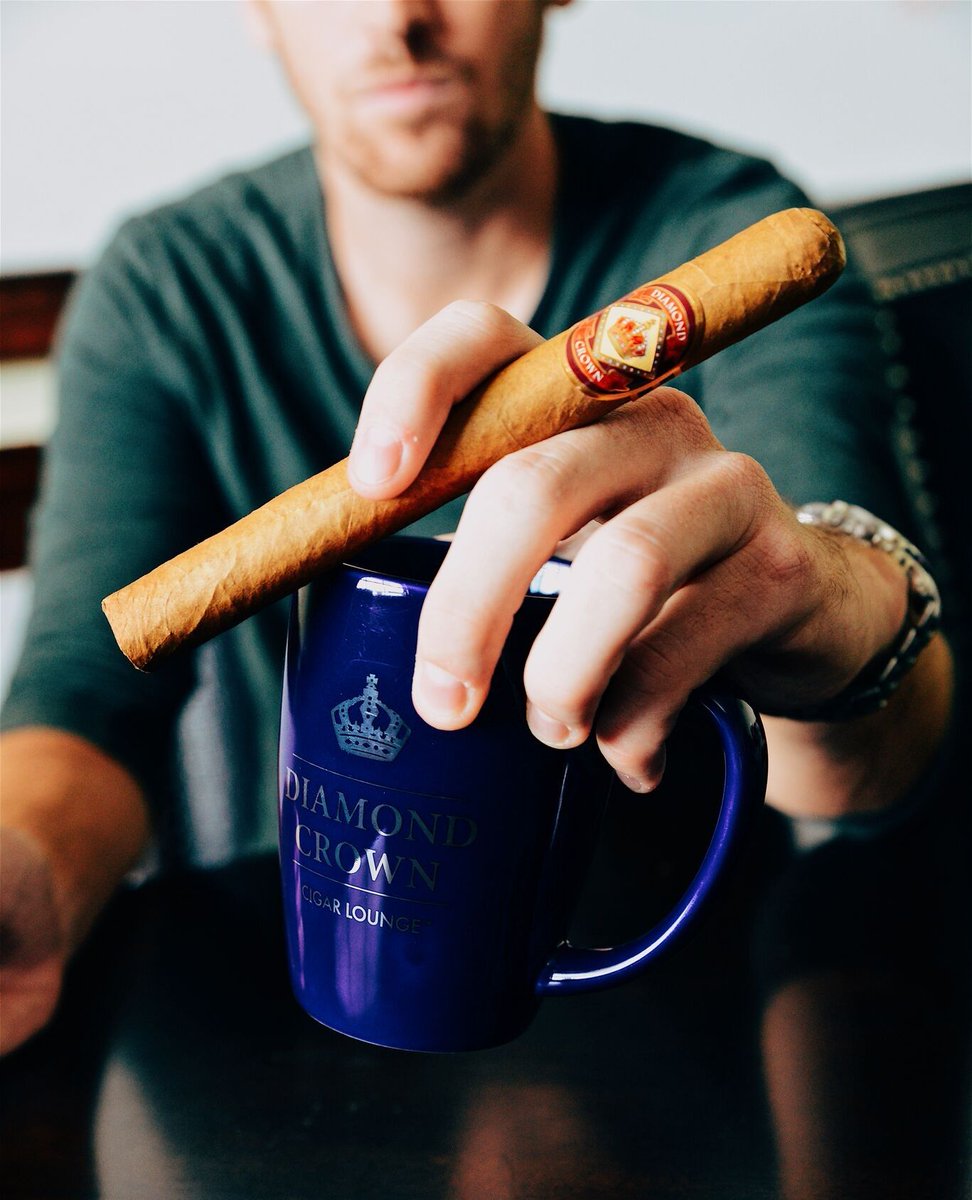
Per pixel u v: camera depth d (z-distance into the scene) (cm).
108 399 126
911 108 196
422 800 46
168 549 123
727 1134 54
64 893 75
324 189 129
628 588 43
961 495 133
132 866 90
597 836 52
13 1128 55
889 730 86
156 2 165
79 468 124
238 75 172
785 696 69
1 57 160
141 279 128
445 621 43
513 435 45
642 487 49
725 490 49
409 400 44
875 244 135
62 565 117
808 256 43
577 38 178
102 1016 65
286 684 50
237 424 128
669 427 51
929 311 134
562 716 44
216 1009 66
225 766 129
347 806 47
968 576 132
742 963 71
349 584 46
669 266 122
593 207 124
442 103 107
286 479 128
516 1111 56
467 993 49
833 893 80
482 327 47
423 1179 51
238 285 128
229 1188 51
